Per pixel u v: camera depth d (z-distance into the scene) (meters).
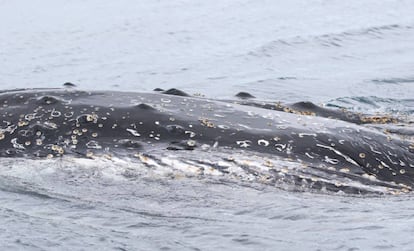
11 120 42.56
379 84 82.88
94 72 87.75
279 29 108.00
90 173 40.56
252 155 40.38
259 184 39.25
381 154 41.12
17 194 40.97
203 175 39.69
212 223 36.53
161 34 105.19
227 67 90.44
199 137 41.25
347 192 38.84
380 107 74.31
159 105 43.19
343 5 123.44
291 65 92.06
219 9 120.19
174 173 39.91
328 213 36.97
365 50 99.19
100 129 41.78
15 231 37.00
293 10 119.62
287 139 41.22
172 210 38.00
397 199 38.41
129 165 40.34
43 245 35.59
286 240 34.44
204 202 38.38
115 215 38.06
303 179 39.38
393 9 121.62
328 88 81.69
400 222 35.84
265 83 83.69
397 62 93.19
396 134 44.25
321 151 40.81
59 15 118.50
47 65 91.00
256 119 42.50
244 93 48.31
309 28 108.69
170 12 118.19
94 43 101.00
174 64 91.31
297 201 38.12
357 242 34.09
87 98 43.59
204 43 101.06
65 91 44.31
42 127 41.94
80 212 38.66
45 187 40.75
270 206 37.72
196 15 116.19
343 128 42.34
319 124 42.53
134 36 104.44
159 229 36.38
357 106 74.75
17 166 41.50
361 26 110.19
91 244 35.38
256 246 34.09
